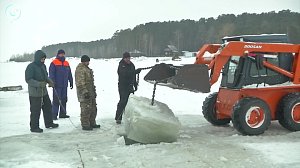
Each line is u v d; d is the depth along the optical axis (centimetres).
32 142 660
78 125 845
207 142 646
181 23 8038
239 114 701
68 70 956
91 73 803
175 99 1265
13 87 1738
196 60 799
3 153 583
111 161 541
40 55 789
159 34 7988
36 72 783
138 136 629
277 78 781
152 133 620
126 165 517
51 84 825
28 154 575
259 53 764
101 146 632
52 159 552
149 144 622
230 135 723
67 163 534
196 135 722
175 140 641
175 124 625
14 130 794
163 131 621
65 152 597
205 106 831
